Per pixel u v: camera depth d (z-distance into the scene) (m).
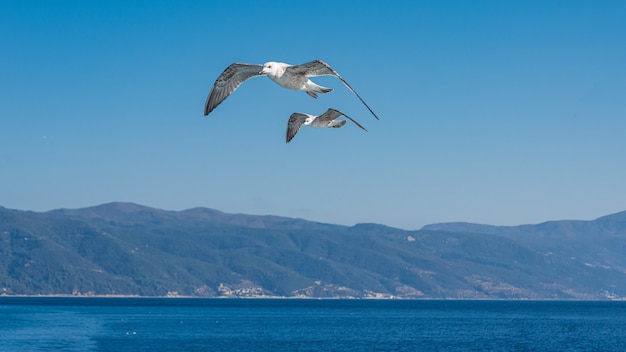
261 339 89.81
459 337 100.25
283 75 14.27
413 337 99.00
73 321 125.00
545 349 82.19
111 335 91.69
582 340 96.25
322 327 121.81
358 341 89.38
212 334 97.56
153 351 70.75
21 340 80.88
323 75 14.25
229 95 14.74
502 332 113.12
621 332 114.81
